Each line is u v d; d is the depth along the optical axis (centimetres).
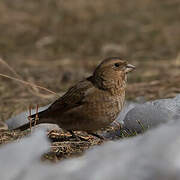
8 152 538
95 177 477
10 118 1102
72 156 782
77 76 1666
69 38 2259
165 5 2783
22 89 1481
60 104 919
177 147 473
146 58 1886
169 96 1309
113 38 2242
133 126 945
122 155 498
